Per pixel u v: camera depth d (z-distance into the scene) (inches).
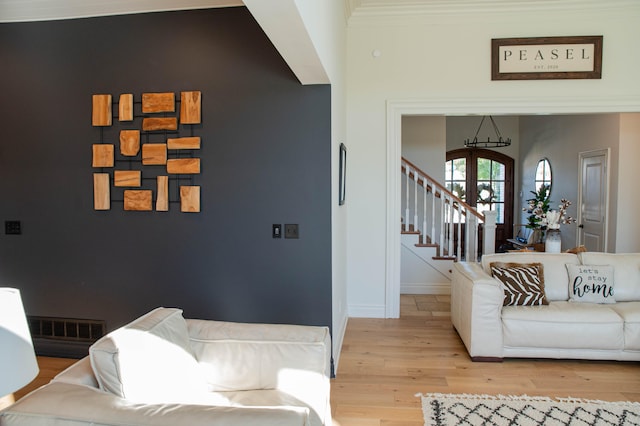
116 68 125.8
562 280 145.7
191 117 122.1
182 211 124.0
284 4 66.4
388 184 172.2
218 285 124.5
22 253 132.7
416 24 167.0
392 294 175.6
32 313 133.0
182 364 69.3
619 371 124.5
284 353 76.9
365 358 134.8
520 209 349.1
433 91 167.6
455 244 257.8
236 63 121.1
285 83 119.6
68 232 130.1
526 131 337.1
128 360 58.7
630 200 206.8
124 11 123.8
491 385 115.8
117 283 128.6
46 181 130.3
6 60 130.6
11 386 44.9
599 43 157.6
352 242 176.1
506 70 162.4
